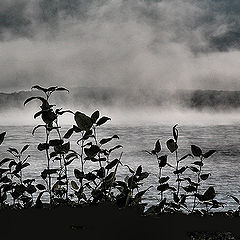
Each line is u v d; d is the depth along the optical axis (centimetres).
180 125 9644
